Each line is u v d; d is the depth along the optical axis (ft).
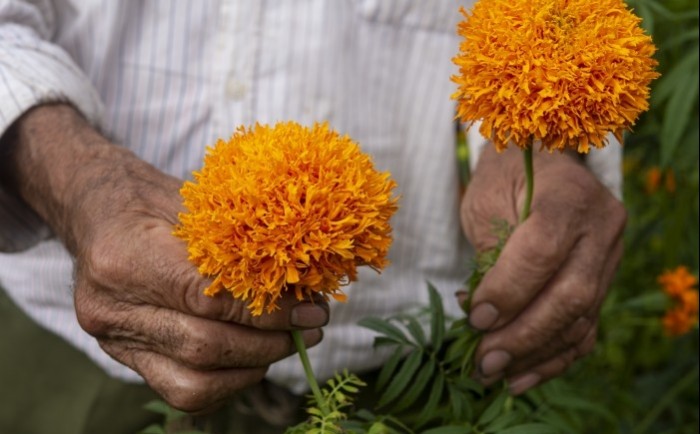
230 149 2.07
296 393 2.98
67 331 3.04
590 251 2.60
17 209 2.66
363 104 2.93
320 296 2.16
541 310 2.57
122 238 2.21
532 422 2.70
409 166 3.01
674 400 3.63
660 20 3.36
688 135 3.20
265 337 2.20
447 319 2.75
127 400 3.19
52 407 3.23
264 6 2.84
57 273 2.97
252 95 2.87
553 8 2.13
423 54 2.95
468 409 2.54
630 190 3.97
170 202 2.31
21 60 2.57
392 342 2.52
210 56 2.86
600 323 3.63
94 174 2.38
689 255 3.78
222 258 2.01
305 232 2.00
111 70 2.87
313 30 2.86
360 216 2.03
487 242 2.76
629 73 2.11
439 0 2.92
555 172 2.66
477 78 2.15
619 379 3.61
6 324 3.26
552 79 2.10
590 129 2.12
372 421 2.47
